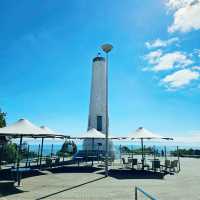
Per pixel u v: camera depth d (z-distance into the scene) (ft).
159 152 139.95
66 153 117.70
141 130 68.59
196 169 69.82
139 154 144.05
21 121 49.57
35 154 103.86
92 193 37.40
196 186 43.27
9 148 80.38
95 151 98.12
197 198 34.19
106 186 43.37
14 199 33.27
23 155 91.86
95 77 111.86
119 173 61.41
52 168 70.85
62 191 38.86
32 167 70.90
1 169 63.36
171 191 38.88
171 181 48.80
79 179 51.60
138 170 65.87
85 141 105.29
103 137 72.64
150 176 56.29
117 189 40.47
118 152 110.22
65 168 70.95
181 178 52.80
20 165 75.61
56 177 54.44
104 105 109.50
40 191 38.83
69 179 51.57
